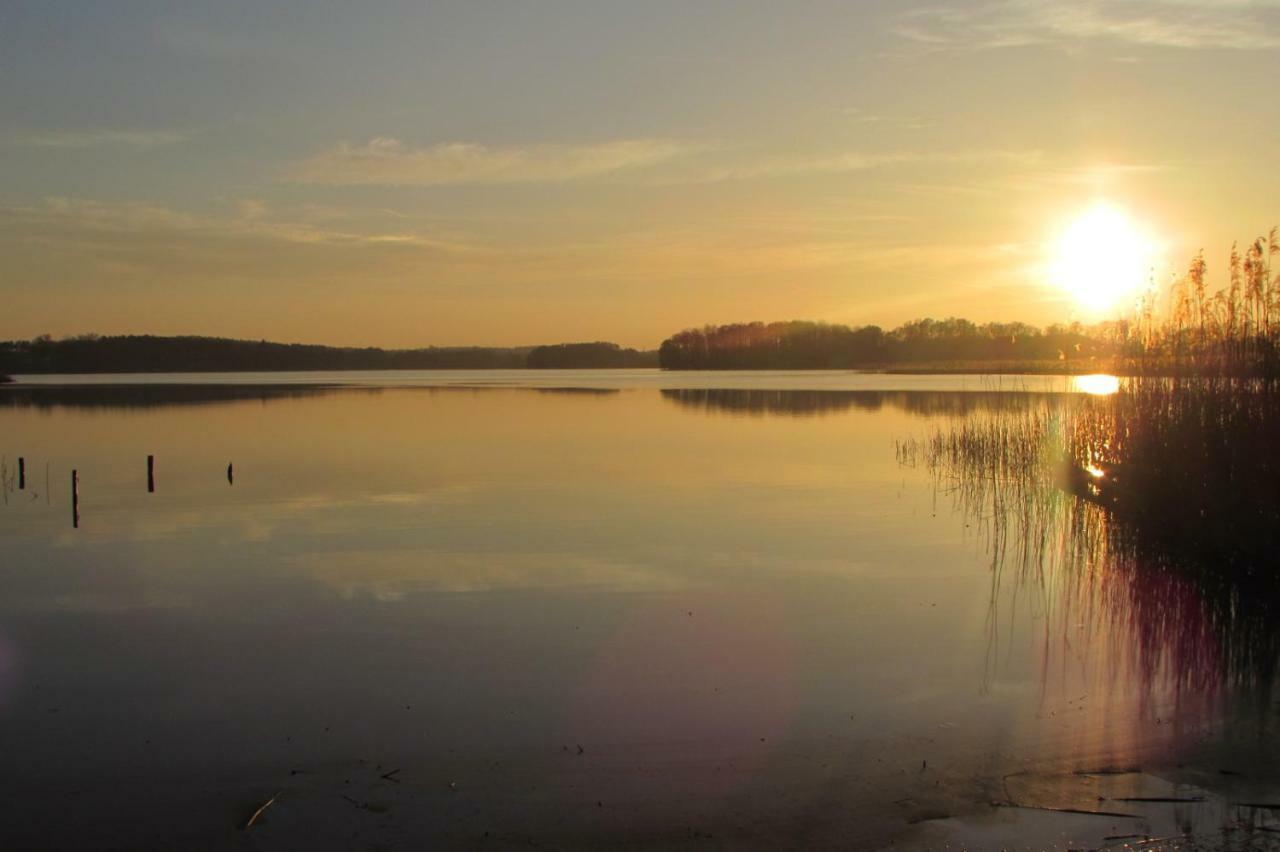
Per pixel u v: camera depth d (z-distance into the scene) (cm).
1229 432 1311
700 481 2197
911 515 1745
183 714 790
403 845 562
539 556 1402
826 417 3931
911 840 552
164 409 4797
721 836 564
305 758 695
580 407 4769
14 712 798
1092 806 589
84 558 1457
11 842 576
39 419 4172
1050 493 1933
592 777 652
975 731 724
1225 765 648
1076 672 869
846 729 734
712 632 1012
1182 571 1281
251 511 1856
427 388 7175
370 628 1041
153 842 574
